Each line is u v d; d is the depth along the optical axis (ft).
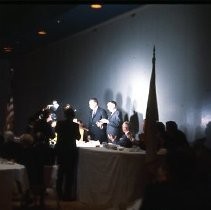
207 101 21.80
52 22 32.68
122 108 29.86
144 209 8.31
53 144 26.27
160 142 19.52
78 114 36.88
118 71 30.53
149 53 26.99
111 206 20.18
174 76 24.53
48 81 43.93
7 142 20.72
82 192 22.08
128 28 29.32
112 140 25.86
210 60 21.80
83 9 28.43
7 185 15.90
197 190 8.14
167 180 8.42
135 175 19.72
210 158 11.44
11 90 54.39
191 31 23.29
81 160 22.30
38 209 18.62
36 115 27.66
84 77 35.94
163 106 25.38
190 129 22.99
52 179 18.86
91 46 34.76
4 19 37.86
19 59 52.75
